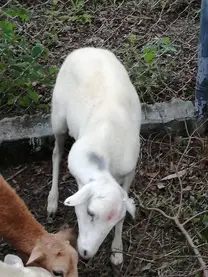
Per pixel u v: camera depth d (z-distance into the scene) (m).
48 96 2.00
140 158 1.85
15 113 1.93
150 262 1.57
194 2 2.43
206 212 1.69
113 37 2.28
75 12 2.36
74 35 2.28
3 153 1.84
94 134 1.47
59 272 1.36
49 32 2.27
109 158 1.46
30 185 1.81
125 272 1.57
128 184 1.57
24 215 1.46
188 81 2.07
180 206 1.62
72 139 1.86
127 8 2.39
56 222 1.72
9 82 1.91
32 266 1.35
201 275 1.55
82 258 1.50
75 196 1.34
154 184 1.79
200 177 1.81
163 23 2.36
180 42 2.24
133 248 1.64
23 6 2.29
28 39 2.22
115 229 1.57
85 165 1.42
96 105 1.54
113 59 1.66
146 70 2.04
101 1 2.42
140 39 2.26
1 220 1.45
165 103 1.94
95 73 1.59
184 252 1.62
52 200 1.72
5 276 1.26
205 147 1.87
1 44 1.89
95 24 2.34
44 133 1.83
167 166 1.84
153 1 2.40
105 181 1.38
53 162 1.74
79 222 1.39
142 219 1.70
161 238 1.65
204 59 1.82
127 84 1.60
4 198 1.44
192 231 1.66
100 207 1.34
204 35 1.79
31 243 1.46
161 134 1.91
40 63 2.11
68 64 1.64
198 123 1.91
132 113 1.58
